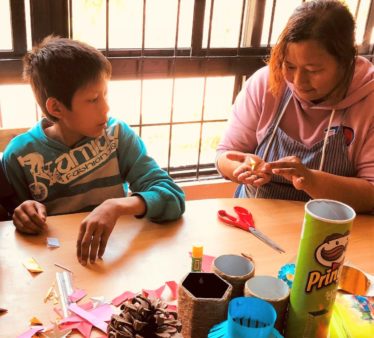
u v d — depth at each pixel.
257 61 1.79
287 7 1.79
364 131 1.16
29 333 0.64
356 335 0.64
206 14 1.66
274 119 1.27
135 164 1.15
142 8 1.57
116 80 1.59
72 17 1.48
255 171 1.10
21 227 0.90
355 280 0.78
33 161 1.11
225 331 0.57
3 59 1.42
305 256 0.57
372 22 1.88
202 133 1.89
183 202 1.03
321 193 1.06
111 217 0.89
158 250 0.88
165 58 1.63
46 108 1.09
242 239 0.93
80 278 0.78
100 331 0.66
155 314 0.56
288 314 0.62
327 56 1.02
